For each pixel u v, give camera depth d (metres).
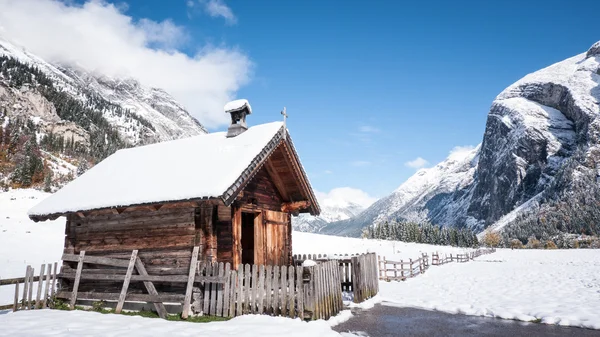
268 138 12.93
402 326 10.12
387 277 23.72
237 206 12.70
